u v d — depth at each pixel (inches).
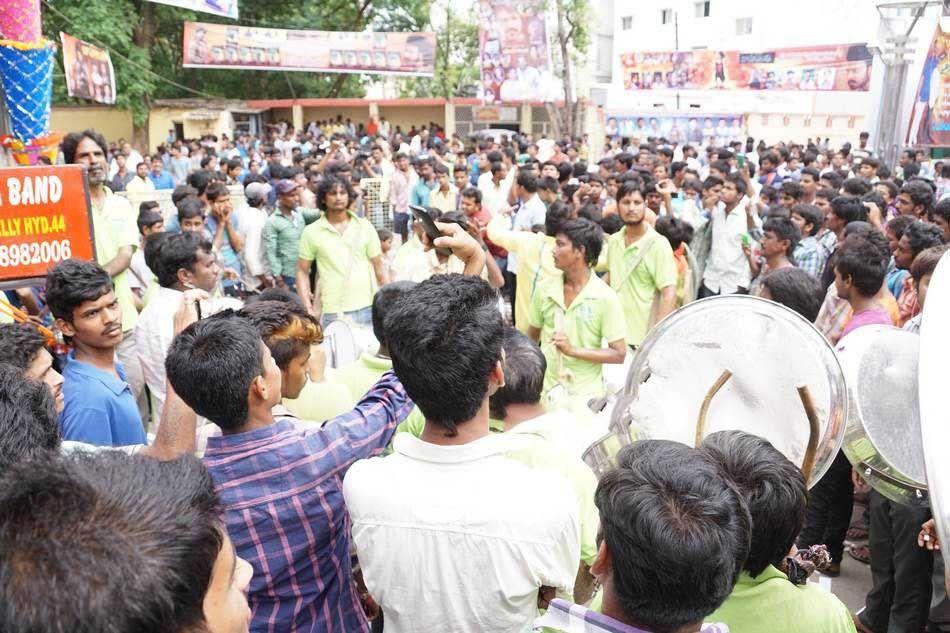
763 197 362.3
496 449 68.6
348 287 226.5
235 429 72.7
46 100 159.9
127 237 188.7
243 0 983.6
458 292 68.4
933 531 93.1
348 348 158.7
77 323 107.4
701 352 82.3
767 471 63.8
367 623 82.8
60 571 30.6
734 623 63.6
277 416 90.4
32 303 151.6
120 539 32.1
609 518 53.7
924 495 87.8
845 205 226.1
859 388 87.1
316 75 1137.4
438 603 66.6
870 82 801.6
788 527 63.2
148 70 857.5
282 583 72.5
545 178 327.6
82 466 35.8
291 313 93.2
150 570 31.9
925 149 546.0
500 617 66.2
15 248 120.4
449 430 68.4
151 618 31.6
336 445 75.0
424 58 837.8
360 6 1061.1
